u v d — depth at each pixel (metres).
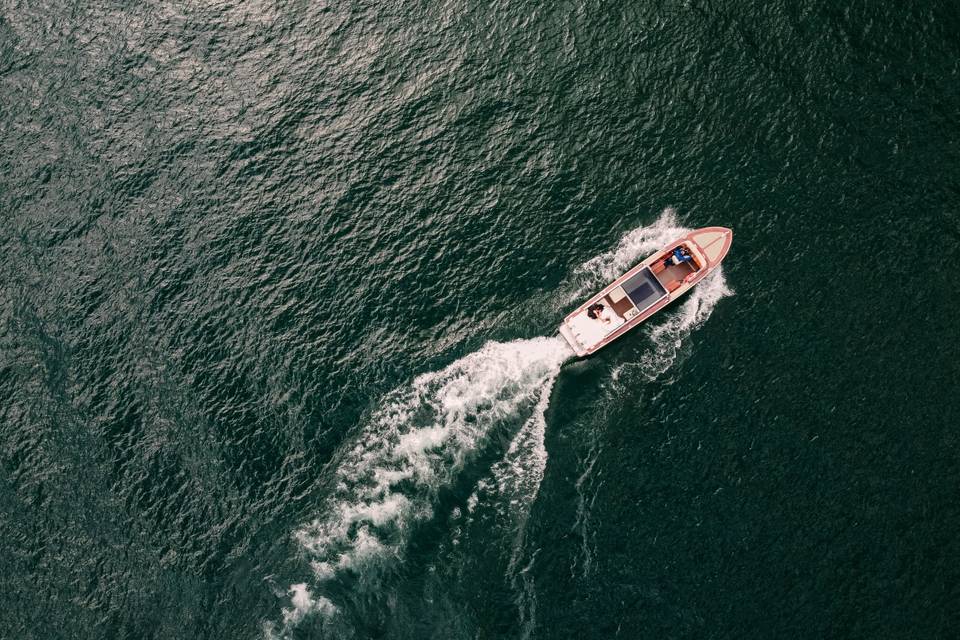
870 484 66.94
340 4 89.31
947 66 78.12
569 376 73.69
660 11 83.88
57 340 78.25
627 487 69.31
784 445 68.81
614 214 77.75
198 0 91.12
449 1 87.69
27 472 73.88
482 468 71.81
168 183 83.31
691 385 71.81
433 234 79.00
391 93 84.75
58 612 69.50
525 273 76.88
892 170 75.44
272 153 83.50
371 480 72.00
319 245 79.69
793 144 77.44
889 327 71.06
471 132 82.19
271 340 76.75
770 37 81.38
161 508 72.00
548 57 83.94
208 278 79.44
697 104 80.12
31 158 85.50
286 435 73.62
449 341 75.50
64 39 90.62
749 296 73.75
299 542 70.44
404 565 69.38
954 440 67.38
